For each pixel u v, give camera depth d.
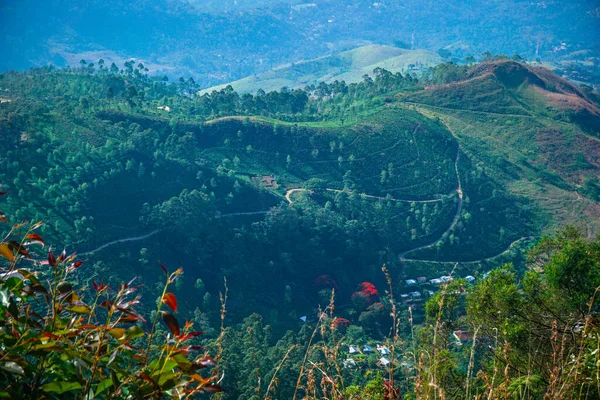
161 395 3.02
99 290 3.41
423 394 4.35
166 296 3.10
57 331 3.23
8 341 3.10
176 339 3.09
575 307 11.27
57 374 3.20
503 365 6.90
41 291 3.24
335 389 4.70
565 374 5.02
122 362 3.23
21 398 2.90
